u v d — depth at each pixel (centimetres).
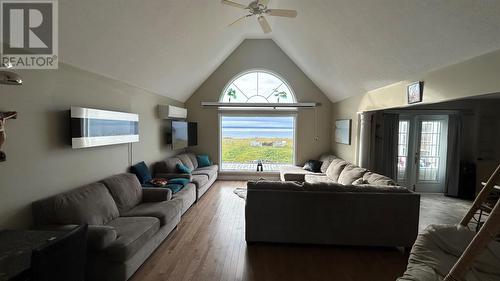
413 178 577
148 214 292
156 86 466
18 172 209
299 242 299
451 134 545
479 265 158
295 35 496
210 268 252
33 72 220
